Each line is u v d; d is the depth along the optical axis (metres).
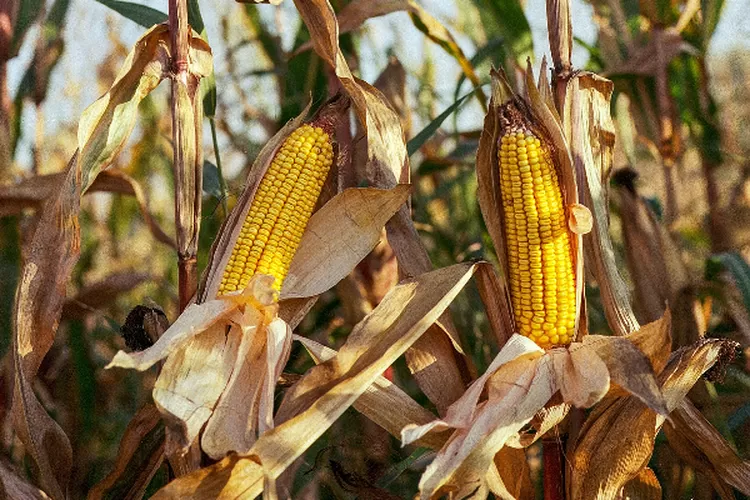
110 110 1.41
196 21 1.55
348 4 1.75
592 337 1.33
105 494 1.51
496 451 1.28
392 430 1.35
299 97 1.80
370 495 1.41
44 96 1.84
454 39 1.79
